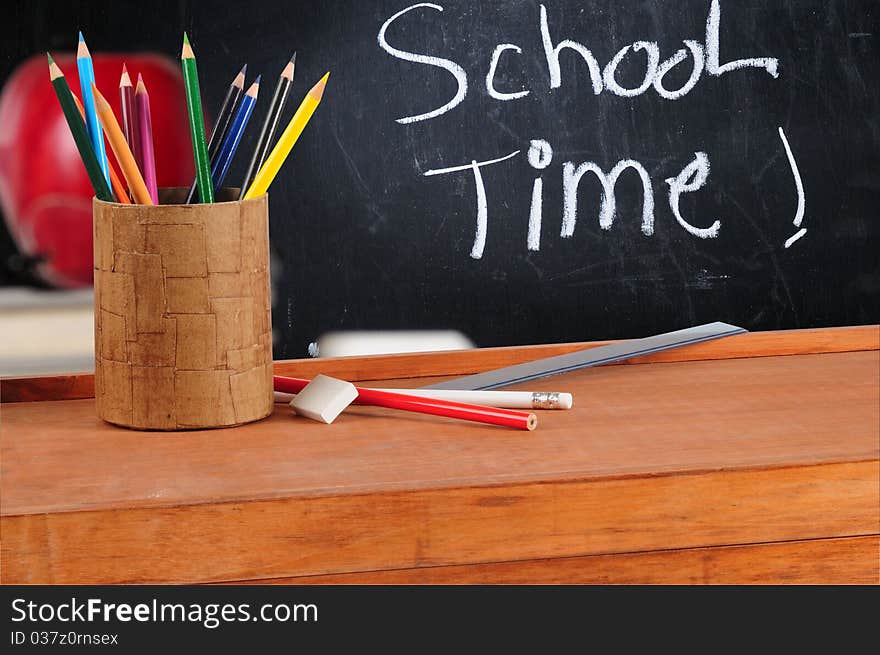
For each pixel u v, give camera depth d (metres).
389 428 0.78
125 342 0.76
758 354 0.98
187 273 0.75
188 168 1.08
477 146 1.12
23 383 0.86
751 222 1.18
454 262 1.14
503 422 0.77
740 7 1.15
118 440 0.75
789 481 0.68
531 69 1.12
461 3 1.10
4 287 1.08
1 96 1.05
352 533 0.64
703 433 0.75
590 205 1.15
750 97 1.17
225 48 1.07
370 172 1.11
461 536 0.65
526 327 1.16
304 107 0.78
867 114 1.19
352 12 1.08
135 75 1.06
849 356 0.98
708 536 0.68
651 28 1.14
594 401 0.84
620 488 0.66
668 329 1.19
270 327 0.80
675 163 1.16
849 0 1.17
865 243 1.20
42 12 1.04
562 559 0.67
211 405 0.77
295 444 0.74
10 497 0.64
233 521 0.63
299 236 1.11
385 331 1.14
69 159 1.07
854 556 0.70
